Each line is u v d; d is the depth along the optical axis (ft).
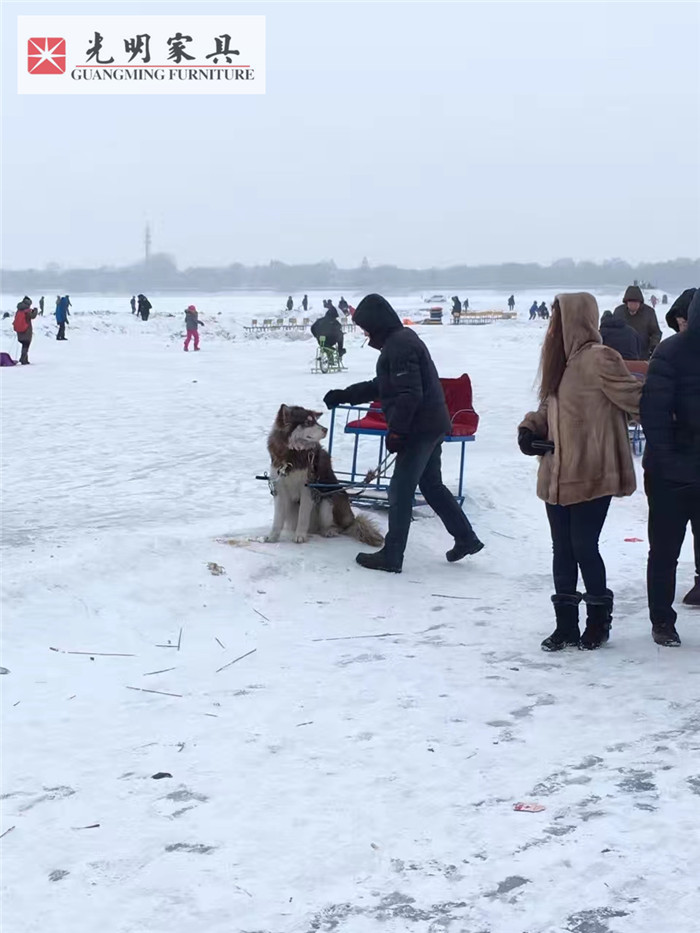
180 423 55.67
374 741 14.11
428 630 19.97
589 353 17.71
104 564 21.88
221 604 21.29
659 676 16.38
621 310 41.93
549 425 18.11
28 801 12.57
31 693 16.38
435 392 24.13
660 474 17.56
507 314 249.75
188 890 10.34
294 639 19.35
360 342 148.25
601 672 16.78
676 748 13.28
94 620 19.74
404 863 10.68
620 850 10.58
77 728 14.96
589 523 18.11
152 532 29.27
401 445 23.89
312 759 13.57
